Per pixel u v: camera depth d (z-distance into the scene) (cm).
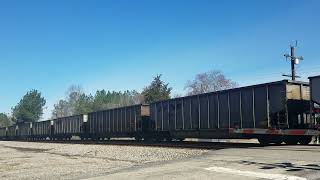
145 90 8250
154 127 3819
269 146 2355
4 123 16538
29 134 7662
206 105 3133
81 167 2250
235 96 2850
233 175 1343
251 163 1584
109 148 3378
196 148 2680
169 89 8169
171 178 1377
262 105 2622
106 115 4812
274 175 1290
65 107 13600
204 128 3136
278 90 2520
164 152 2630
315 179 1193
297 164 1468
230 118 2881
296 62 4156
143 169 1653
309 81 2339
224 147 2553
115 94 15000
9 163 2736
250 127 2703
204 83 9144
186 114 3362
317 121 2316
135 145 3472
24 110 12988
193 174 1421
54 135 6444
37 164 2575
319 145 2286
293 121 2484
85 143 4622
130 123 4250
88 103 12688
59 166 2373
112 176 1544
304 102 2555
